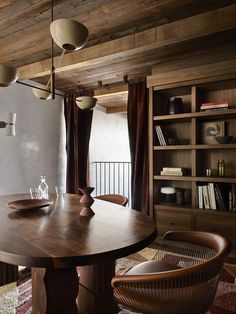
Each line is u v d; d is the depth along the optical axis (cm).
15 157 376
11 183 371
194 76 270
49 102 429
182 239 158
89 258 108
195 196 282
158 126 307
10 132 295
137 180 361
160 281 108
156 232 144
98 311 163
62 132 454
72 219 162
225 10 198
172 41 225
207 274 112
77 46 146
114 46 254
